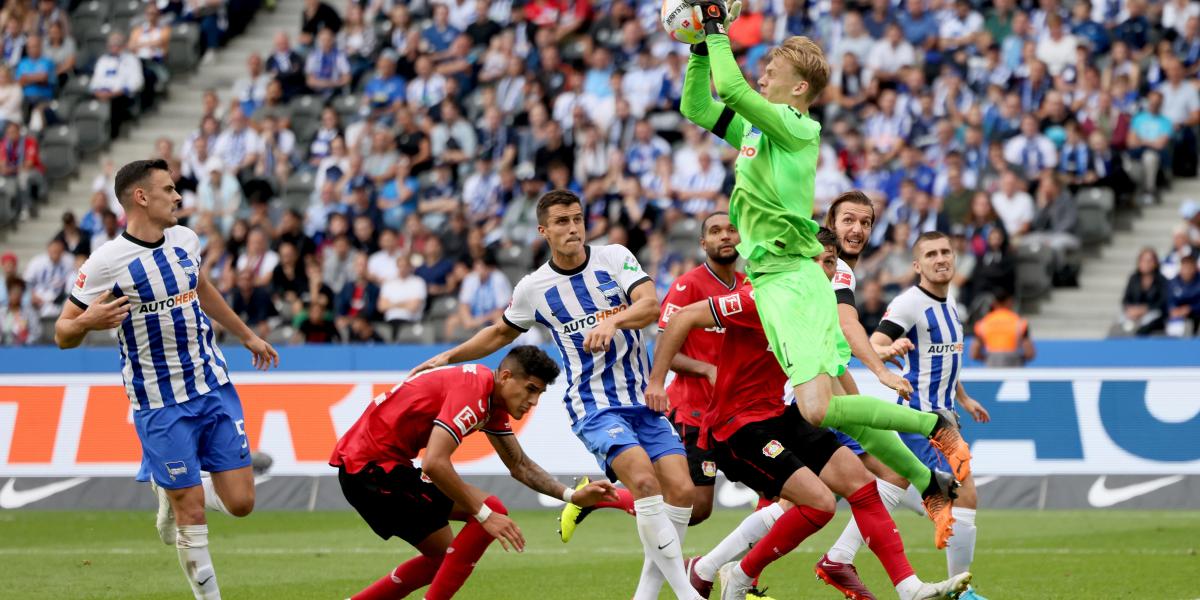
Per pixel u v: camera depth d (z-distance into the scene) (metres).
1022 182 44.47
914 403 22.03
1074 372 34.50
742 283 21.80
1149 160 46.12
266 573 25.72
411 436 18.42
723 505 35.44
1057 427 34.38
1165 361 34.88
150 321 19.69
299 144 53.59
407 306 43.94
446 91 52.31
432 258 45.12
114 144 56.88
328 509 35.97
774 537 18.80
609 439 18.41
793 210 17.02
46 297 47.53
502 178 48.16
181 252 20.03
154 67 58.25
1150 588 22.56
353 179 49.50
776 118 16.75
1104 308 43.38
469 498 17.69
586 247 19.38
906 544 28.80
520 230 46.78
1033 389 34.62
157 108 58.25
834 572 20.03
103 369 38.53
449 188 49.16
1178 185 46.88
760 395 18.47
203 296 20.94
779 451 18.14
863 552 27.94
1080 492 34.03
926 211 43.09
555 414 35.91
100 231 49.97
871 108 47.91
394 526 18.58
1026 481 34.31
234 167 51.97
